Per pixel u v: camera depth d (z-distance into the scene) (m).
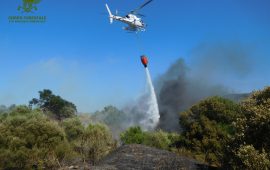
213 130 24.44
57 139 23.64
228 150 17.09
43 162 22.20
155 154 21.89
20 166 21.86
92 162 23.02
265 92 17.70
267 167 14.23
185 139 25.88
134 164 19.81
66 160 23.47
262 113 15.94
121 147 23.92
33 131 23.19
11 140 22.20
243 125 16.72
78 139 28.66
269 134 15.67
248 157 14.73
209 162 22.34
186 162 20.88
